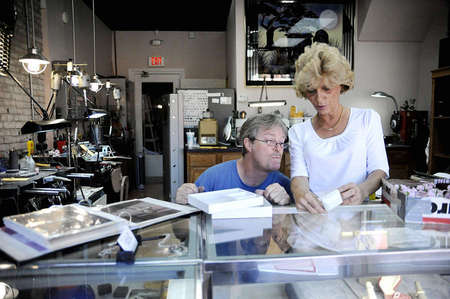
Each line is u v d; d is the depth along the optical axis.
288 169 4.17
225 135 4.76
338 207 0.99
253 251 0.69
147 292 0.65
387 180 1.06
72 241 0.69
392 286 0.68
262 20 4.78
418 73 5.05
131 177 6.16
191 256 0.67
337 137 1.37
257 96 4.96
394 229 0.81
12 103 3.43
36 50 2.81
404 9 4.60
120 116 6.13
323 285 0.67
